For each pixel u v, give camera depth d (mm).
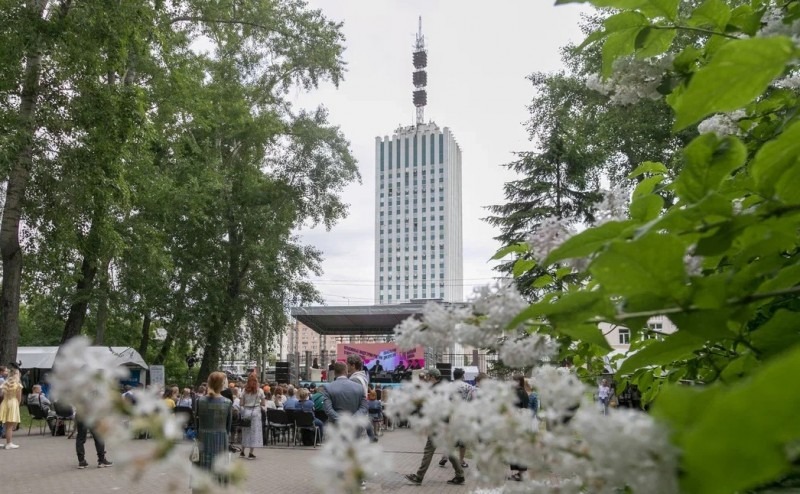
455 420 1026
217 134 29109
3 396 15930
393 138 148750
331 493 774
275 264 30641
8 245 17234
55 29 15930
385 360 35438
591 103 22422
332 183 32188
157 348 40719
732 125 2438
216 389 6996
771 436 618
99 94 16922
